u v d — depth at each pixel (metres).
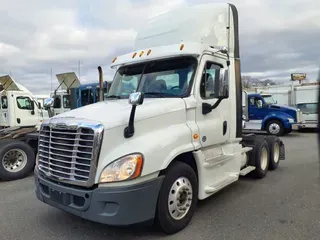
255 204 5.04
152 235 3.88
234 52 5.37
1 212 4.83
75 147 3.54
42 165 4.07
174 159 4.09
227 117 5.09
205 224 4.21
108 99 5.13
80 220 4.44
